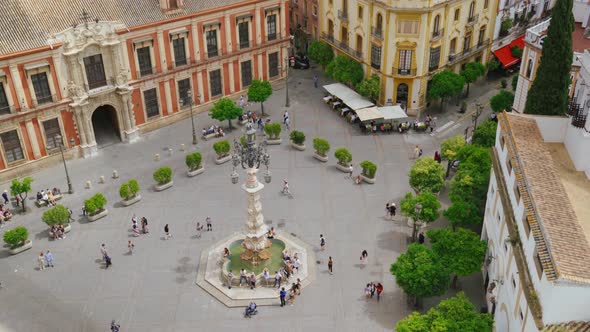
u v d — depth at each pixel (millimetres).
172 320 49625
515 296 39656
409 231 59031
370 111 75438
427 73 77125
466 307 42469
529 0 90875
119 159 71000
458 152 60344
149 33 70750
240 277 52219
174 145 73812
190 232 59281
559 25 46719
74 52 64875
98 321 49594
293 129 76812
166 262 55656
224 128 77312
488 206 51562
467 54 81562
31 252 57156
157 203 63562
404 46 74438
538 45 64688
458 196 54781
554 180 39375
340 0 81438
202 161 70500
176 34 72750
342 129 76812
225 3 75938
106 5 68375
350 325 48812
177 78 76000
